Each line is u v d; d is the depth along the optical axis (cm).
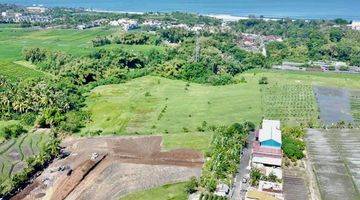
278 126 15862
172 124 17450
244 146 15162
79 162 14250
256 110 19088
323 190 12588
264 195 11806
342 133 16650
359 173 13550
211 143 15362
